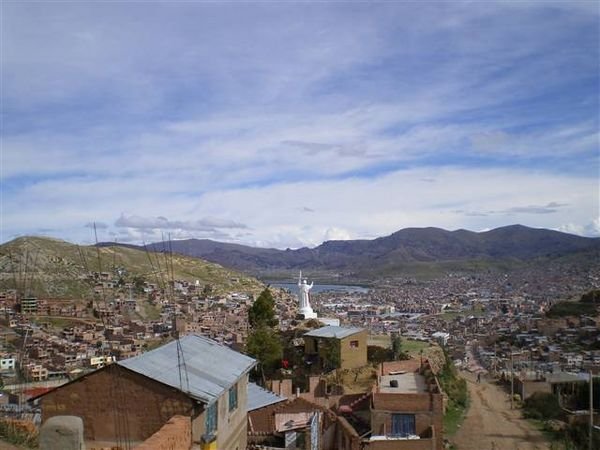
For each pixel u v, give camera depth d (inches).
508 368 5064.0
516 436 2605.8
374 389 2090.3
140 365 1045.2
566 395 3698.3
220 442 1109.1
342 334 2758.4
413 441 1800.0
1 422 1163.3
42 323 4537.4
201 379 1087.0
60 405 1008.2
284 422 1755.7
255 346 2677.2
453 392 3277.6
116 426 995.9
